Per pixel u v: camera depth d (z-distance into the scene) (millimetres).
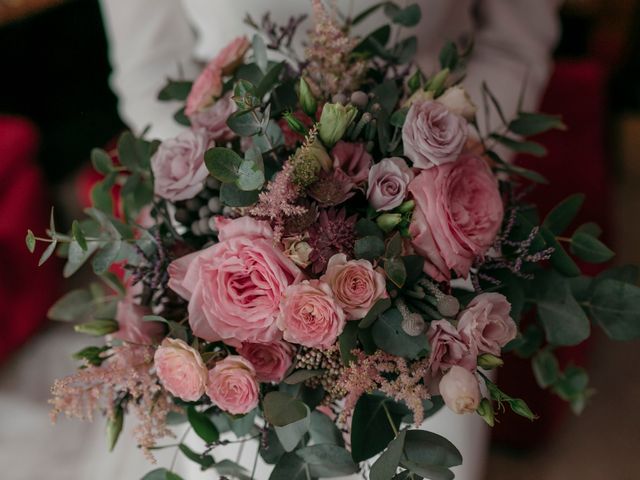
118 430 693
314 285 590
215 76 729
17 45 2051
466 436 903
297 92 725
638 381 1770
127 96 1345
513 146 788
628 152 2523
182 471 1078
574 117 1770
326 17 719
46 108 2205
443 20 1147
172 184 686
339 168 638
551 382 948
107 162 839
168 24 1324
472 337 597
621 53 2674
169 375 601
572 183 1538
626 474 1571
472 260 648
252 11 1101
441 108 650
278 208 601
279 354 628
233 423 707
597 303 761
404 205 633
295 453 672
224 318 600
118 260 730
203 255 612
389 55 779
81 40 2186
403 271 602
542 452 1613
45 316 1884
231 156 616
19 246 1738
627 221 2225
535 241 710
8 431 1644
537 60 1344
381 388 623
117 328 734
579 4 2543
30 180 1834
